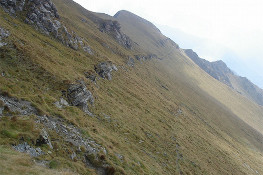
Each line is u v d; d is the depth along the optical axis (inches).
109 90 2738.7
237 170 2965.1
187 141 2773.1
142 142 1924.2
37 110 1200.2
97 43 4965.6
